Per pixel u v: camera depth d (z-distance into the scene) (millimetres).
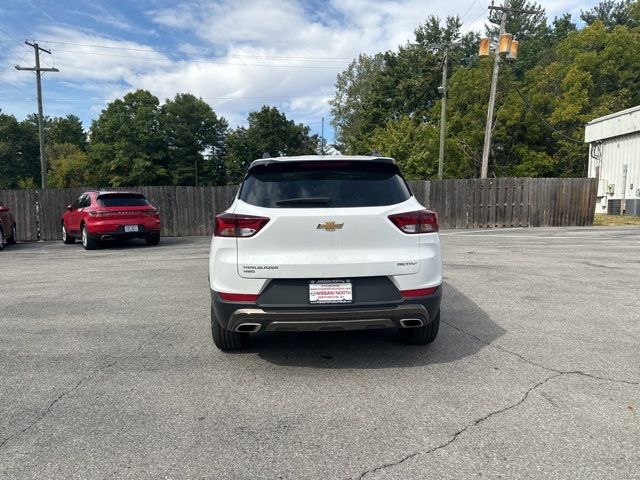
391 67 48969
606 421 2775
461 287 6570
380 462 2400
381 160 3750
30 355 4102
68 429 2791
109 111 58469
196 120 65875
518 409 2943
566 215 18250
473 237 13695
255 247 3432
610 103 35094
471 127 36625
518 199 18219
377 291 3465
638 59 37906
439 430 2711
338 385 3375
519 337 4383
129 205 12555
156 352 4145
